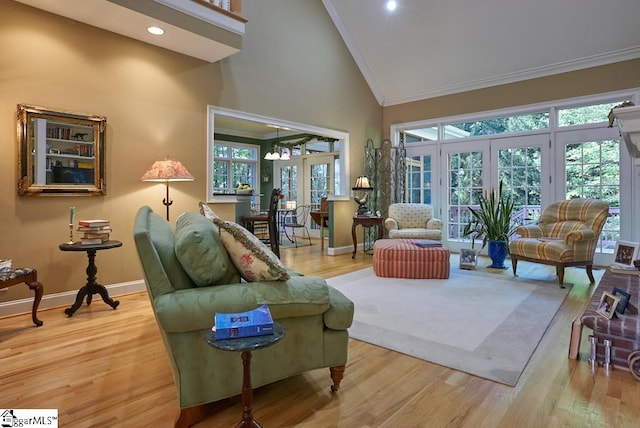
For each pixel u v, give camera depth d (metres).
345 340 1.88
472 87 6.08
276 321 1.71
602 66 4.98
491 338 2.53
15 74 3.06
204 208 2.59
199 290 1.60
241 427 1.39
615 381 1.94
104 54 3.55
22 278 2.72
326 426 1.58
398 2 5.46
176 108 4.09
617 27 4.64
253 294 1.62
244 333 1.30
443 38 5.63
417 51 5.99
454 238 6.48
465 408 1.71
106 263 3.62
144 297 3.64
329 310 1.83
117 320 2.95
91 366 2.14
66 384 1.94
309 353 1.80
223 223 1.78
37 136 3.17
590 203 4.30
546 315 3.02
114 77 3.62
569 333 2.63
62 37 3.30
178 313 1.48
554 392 1.83
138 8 3.28
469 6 5.10
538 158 5.59
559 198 5.38
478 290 3.81
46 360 2.22
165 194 4.02
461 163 6.36
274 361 1.71
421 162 6.82
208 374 1.58
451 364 2.15
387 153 6.98
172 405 1.75
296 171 9.31
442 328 2.73
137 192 3.81
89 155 3.46
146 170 3.86
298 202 9.26
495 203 5.91
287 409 1.71
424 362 2.19
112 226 3.64
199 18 3.70
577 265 4.00
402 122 6.90
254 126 8.74
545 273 4.64
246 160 9.52
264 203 9.83
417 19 5.55
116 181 3.65
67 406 1.73
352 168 6.49
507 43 5.33
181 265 1.66
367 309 3.18
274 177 9.79
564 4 4.66
